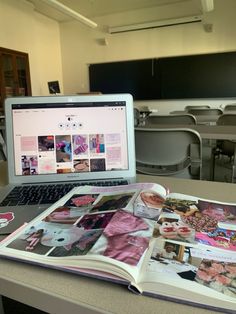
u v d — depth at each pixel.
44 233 0.51
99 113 0.89
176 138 1.41
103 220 0.54
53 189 0.80
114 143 0.90
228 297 0.35
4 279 0.41
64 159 0.89
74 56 7.55
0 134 1.88
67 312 0.37
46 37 7.03
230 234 0.50
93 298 0.37
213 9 5.82
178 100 6.66
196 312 0.34
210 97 6.37
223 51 6.10
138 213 0.56
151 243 0.46
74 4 6.15
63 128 0.88
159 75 6.72
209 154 2.94
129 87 7.07
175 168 1.52
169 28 6.45
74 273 0.41
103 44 7.14
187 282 0.37
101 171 0.90
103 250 0.43
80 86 7.66
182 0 6.14
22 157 0.88
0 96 5.44
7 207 0.67
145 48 6.77
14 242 0.48
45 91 7.07
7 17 5.55
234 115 2.47
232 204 0.63
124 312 0.34
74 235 0.49
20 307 1.33
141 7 6.50
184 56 6.42
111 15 6.90
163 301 0.36
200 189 0.79
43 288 0.39
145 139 1.46
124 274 0.38
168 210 0.58
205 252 0.44
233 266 0.41
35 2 6.16
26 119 0.87
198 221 0.54
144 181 0.87
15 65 5.85
